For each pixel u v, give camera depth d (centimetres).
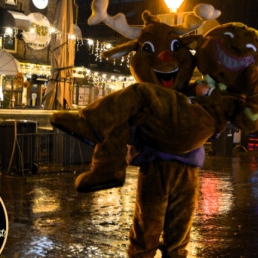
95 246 561
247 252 552
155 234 404
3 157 1038
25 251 538
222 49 387
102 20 403
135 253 411
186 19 415
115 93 368
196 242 587
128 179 1021
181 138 372
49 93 1420
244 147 1680
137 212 409
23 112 1306
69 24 1453
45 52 2384
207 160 1396
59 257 520
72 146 1171
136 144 402
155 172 396
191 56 411
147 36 406
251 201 840
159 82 398
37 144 1071
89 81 2395
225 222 689
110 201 810
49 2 2534
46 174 1029
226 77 392
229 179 1071
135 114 372
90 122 354
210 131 381
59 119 357
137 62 405
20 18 2045
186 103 372
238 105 384
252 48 385
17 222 664
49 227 642
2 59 1686
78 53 2495
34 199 812
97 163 365
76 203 790
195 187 409
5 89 2170
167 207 411
